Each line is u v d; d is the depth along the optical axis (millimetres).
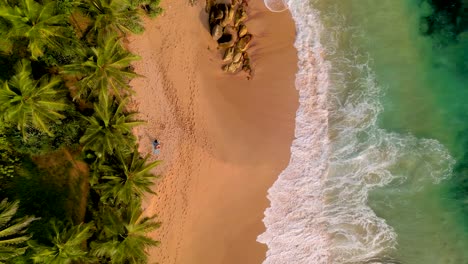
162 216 20172
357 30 21094
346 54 21016
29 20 14945
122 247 16328
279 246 20984
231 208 20703
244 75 20562
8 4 14570
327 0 20938
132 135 18672
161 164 20141
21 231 16031
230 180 20516
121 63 16312
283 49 20719
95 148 16656
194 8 20172
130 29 18938
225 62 20359
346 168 21109
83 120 17844
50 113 15969
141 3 19000
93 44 18094
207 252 20641
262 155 20672
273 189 20844
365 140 21109
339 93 21016
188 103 20344
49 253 15461
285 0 20750
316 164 21000
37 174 18156
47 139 17625
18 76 14875
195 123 20375
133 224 16750
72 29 17578
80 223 17328
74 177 18562
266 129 20719
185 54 20234
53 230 17703
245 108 20609
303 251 21078
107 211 17188
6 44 17719
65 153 18422
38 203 18078
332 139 21031
